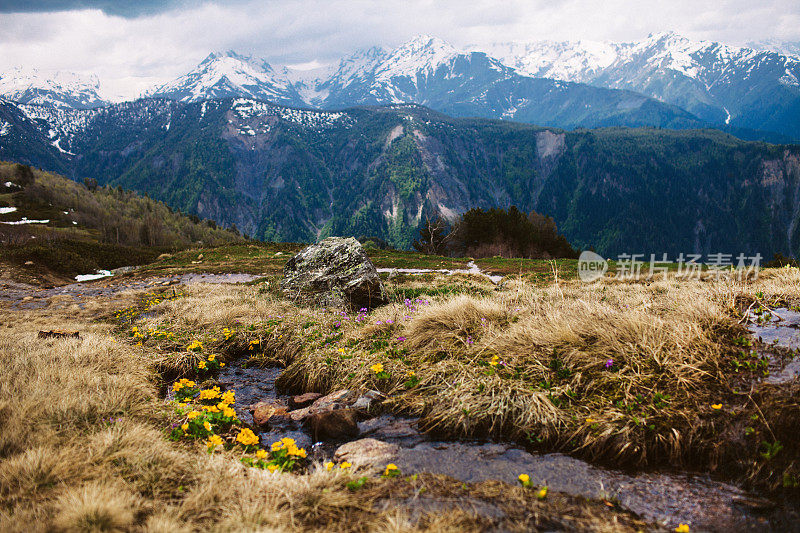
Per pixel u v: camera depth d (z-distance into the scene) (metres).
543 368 5.60
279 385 7.31
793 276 8.45
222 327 9.80
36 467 3.40
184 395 6.36
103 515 2.84
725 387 4.54
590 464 4.17
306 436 5.27
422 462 4.28
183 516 3.11
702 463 4.07
